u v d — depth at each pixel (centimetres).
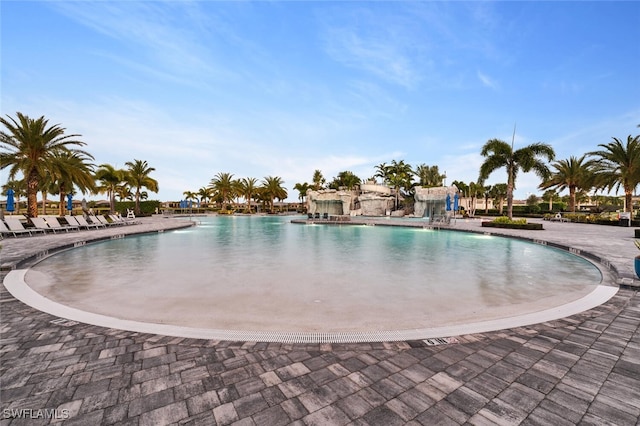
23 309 452
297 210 6844
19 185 3009
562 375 279
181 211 5353
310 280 656
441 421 220
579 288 605
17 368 286
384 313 459
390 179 5172
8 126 1783
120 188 4203
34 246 1053
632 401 241
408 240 1445
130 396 246
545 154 2214
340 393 253
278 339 356
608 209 4819
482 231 1733
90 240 1262
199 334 367
